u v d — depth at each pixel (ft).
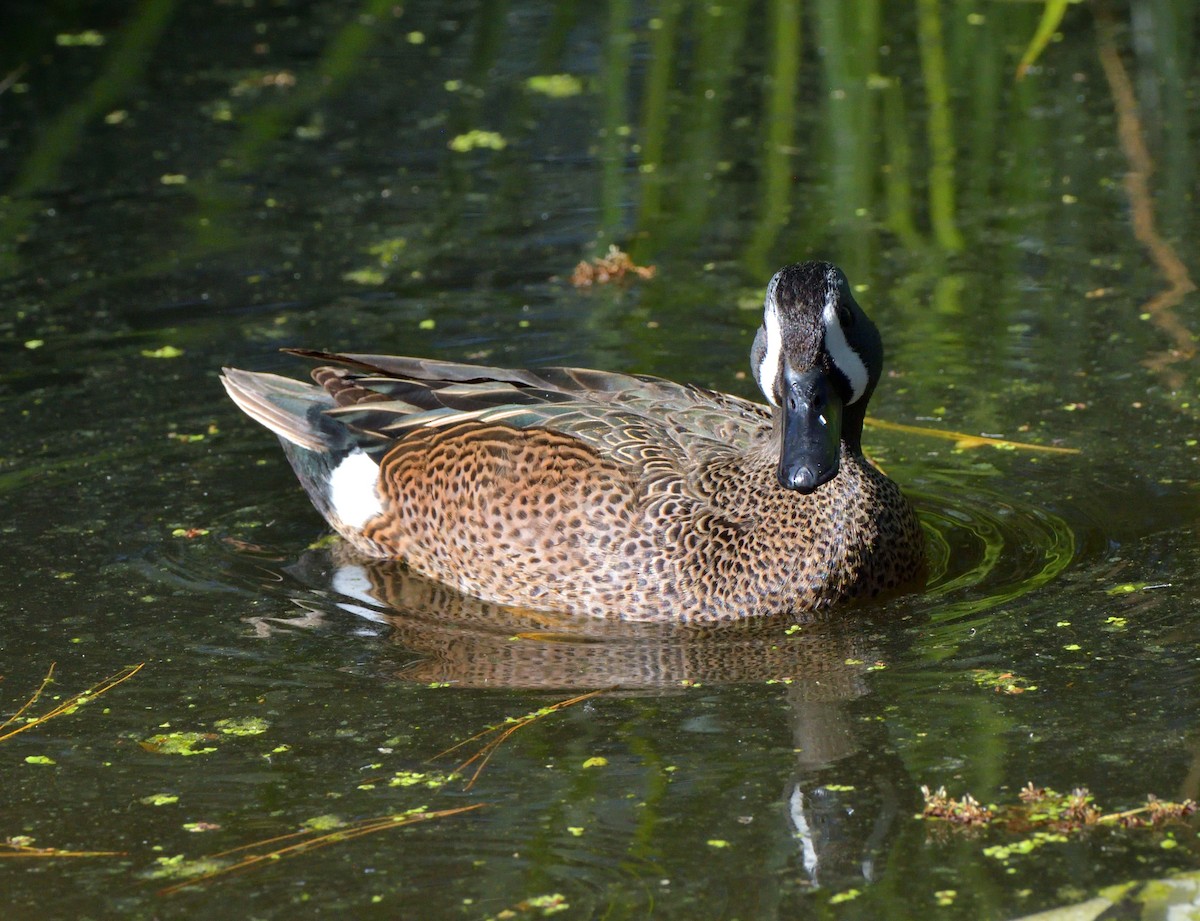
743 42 80.59
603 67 77.51
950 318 51.37
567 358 49.75
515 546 37.93
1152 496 39.86
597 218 61.00
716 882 26.22
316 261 57.98
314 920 25.75
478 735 31.07
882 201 61.36
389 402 41.73
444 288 55.36
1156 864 26.08
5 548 39.63
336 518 41.57
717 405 40.88
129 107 73.92
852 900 25.62
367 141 69.62
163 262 58.13
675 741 30.55
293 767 30.17
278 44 82.07
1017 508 40.09
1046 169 63.26
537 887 26.30
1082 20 80.18
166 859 27.45
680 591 36.68
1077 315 50.90
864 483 37.27
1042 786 28.35
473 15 86.38
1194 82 71.15
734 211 61.26
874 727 30.68
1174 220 57.67
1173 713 30.45
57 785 29.81
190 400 48.06
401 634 35.99
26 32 83.35
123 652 34.83
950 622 35.04
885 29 81.15
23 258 58.75
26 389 48.73
